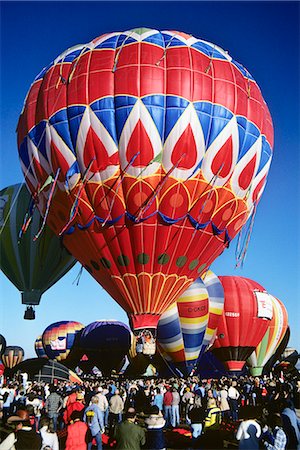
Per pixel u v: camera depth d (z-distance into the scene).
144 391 23.45
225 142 21.62
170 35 22.59
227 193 22.28
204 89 21.41
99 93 21.11
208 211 22.00
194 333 31.30
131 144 20.77
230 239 23.42
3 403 17.02
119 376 47.00
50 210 23.06
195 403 18.56
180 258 22.41
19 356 41.84
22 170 23.84
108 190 21.23
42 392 20.39
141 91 20.84
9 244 33.72
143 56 21.34
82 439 9.82
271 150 24.30
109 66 21.41
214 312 34.50
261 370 45.78
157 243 21.86
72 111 21.39
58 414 15.92
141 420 19.52
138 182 21.00
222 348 40.78
